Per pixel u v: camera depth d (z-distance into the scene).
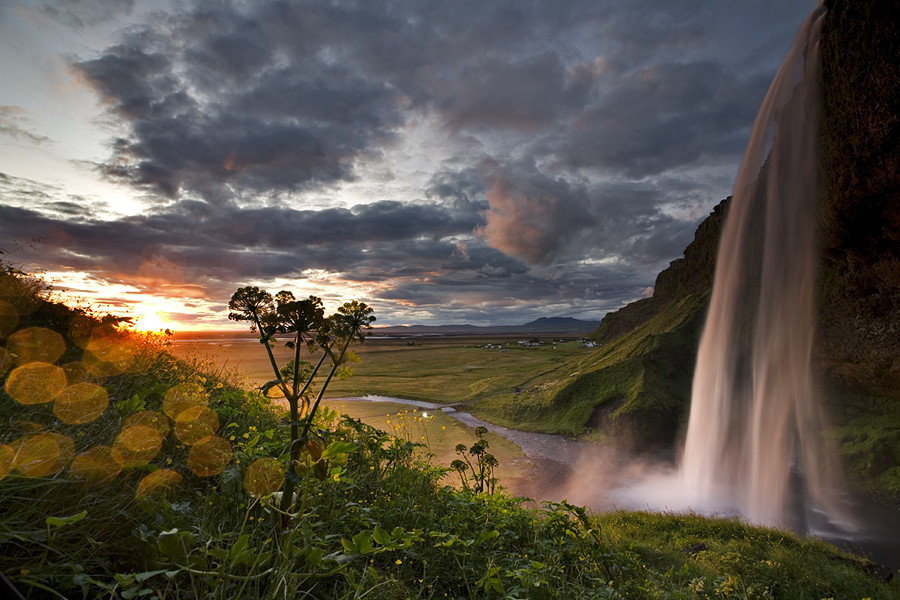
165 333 6.15
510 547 4.24
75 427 2.58
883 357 26.98
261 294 2.42
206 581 1.95
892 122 21.61
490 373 66.00
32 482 1.93
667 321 52.69
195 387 4.14
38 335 4.15
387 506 3.81
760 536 11.35
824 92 26.28
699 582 5.86
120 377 4.03
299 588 2.32
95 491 2.15
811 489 22.58
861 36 21.94
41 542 1.64
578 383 39.62
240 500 2.71
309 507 2.93
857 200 25.44
